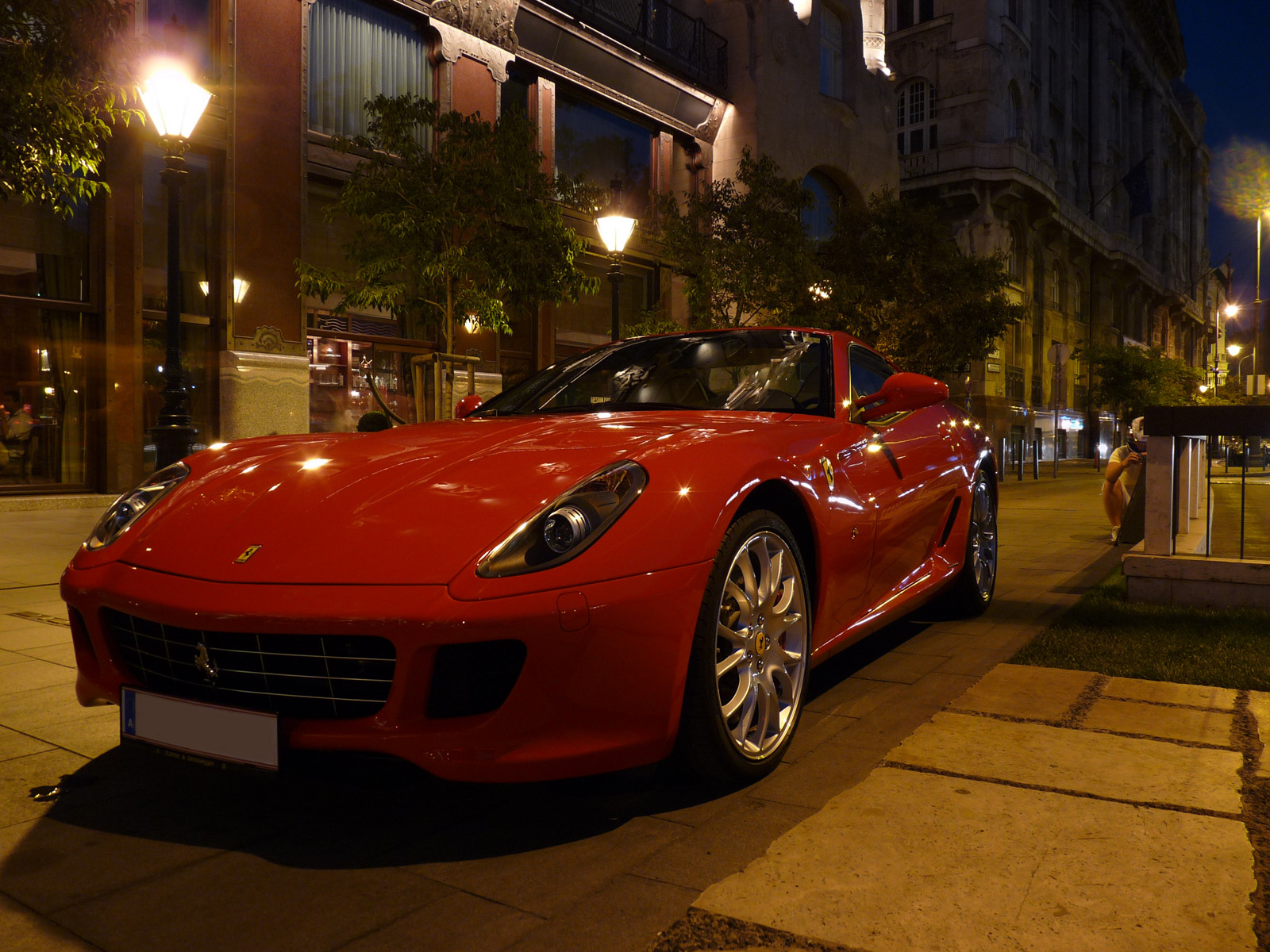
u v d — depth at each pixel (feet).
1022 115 119.75
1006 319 53.16
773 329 11.30
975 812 6.51
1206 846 5.92
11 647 12.60
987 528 14.35
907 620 13.80
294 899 5.53
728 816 6.66
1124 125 170.09
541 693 5.80
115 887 5.69
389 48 42.16
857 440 9.64
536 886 5.65
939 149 108.99
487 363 45.47
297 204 37.88
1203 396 153.69
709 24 63.46
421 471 6.99
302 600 5.76
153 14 33.78
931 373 52.37
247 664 6.07
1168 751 7.72
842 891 5.43
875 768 7.43
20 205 31.83
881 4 79.77
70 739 8.56
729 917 5.17
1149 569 14.29
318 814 6.80
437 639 5.57
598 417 8.61
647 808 6.82
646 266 57.62
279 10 37.27
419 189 28.25
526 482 6.56
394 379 42.34
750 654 7.27
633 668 6.05
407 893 5.58
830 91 73.10
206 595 6.01
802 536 8.34
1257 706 8.98
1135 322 179.42
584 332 53.16
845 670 10.84
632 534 6.21
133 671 6.81
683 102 58.70
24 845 6.30
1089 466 115.34
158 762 7.95
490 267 28.14
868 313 51.16
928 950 4.80
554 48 49.65
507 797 7.08
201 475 7.71
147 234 34.50
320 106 39.34
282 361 37.09
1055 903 5.25
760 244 42.70
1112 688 9.71
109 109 19.95
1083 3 152.76
